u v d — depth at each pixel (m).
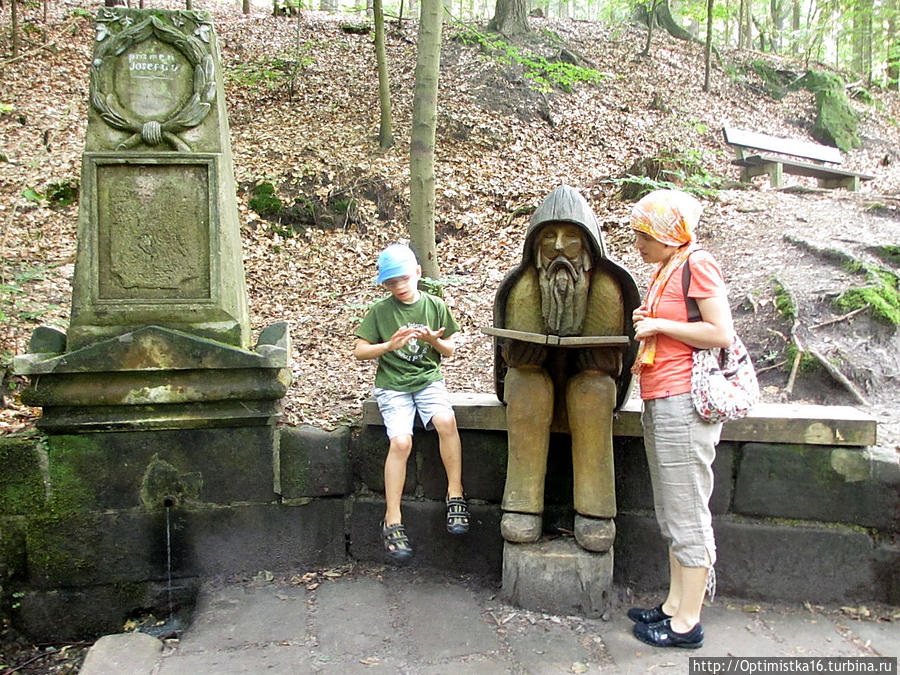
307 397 4.04
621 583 3.29
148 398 3.26
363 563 3.54
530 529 3.05
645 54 14.17
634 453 3.26
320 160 8.58
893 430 3.56
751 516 3.21
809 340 4.40
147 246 3.35
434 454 3.43
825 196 7.14
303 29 13.92
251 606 3.16
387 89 9.27
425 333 3.10
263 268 6.87
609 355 3.00
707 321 2.49
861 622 3.01
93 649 2.81
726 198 7.02
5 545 3.30
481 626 2.94
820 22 17.55
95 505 3.33
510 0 13.66
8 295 5.25
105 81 3.35
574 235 2.80
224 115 3.63
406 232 7.65
